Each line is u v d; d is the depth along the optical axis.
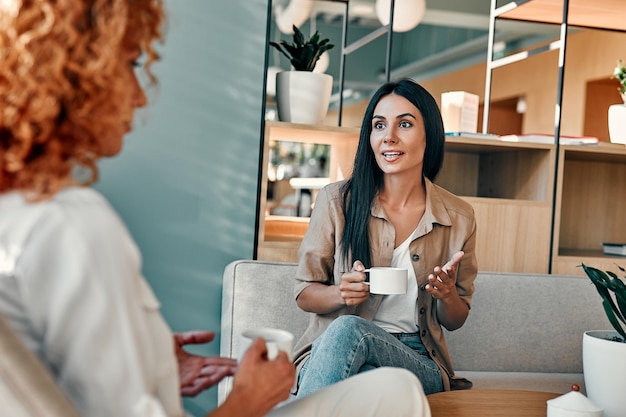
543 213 2.63
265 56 2.46
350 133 2.48
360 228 1.97
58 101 0.80
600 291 1.95
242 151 2.46
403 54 6.93
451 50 7.33
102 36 0.81
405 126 1.96
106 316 0.78
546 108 6.89
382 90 2.00
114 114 0.85
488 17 6.62
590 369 1.88
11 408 0.76
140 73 2.38
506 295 2.41
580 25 3.12
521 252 2.62
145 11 0.92
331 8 5.62
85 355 0.78
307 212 3.77
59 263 0.78
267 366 1.02
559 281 2.46
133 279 0.83
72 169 0.88
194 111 2.42
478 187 3.04
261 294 2.25
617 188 3.15
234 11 2.44
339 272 1.99
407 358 1.79
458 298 1.93
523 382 2.26
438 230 2.03
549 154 2.65
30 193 0.81
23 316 0.79
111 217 0.82
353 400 1.19
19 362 0.76
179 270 2.44
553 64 6.80
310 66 2.56
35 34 0.78
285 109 2.52
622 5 2.75
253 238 2.48
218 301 2.46
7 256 0.78
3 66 0.78
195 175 2.44
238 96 2.45
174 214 2.43
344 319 1.73
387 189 2.02
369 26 6.25
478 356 2.38
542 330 2.43
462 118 2.77
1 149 0.80
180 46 2.40
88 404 0.79
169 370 0.94
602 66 6.11
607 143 2.72
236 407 0.98
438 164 2.06
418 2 3.68
